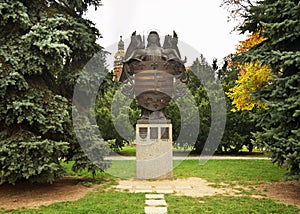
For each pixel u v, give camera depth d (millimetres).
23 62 7891
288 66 7789
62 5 9781
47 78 9062
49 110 7855
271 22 8383
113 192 8117
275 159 7473
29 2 8867
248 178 10125
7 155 7234
